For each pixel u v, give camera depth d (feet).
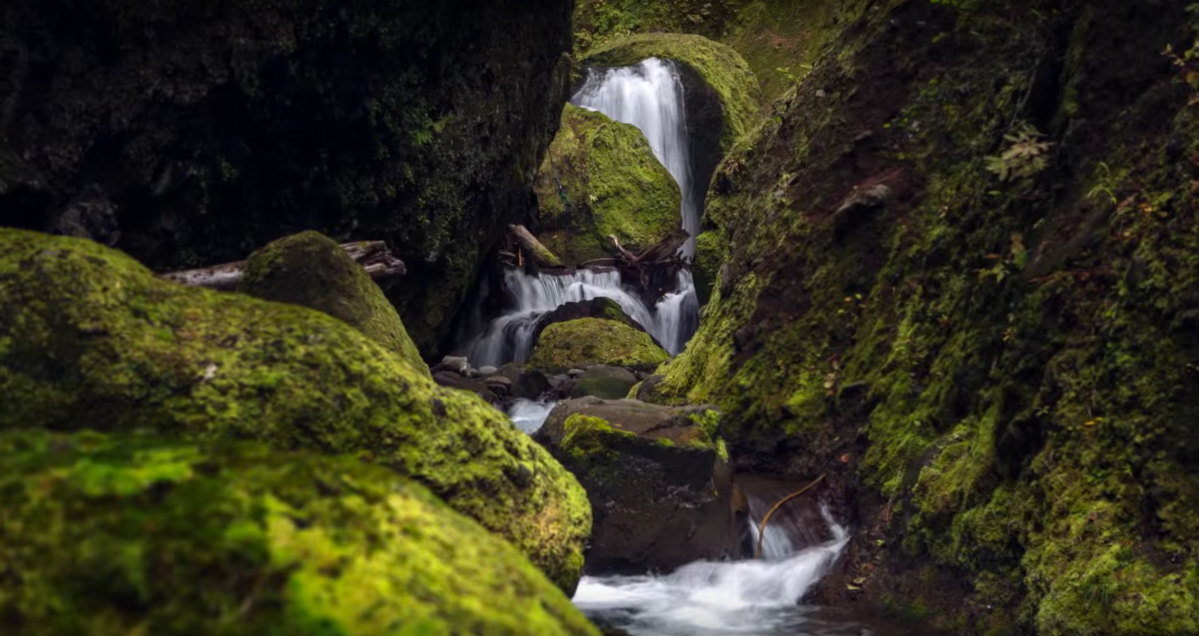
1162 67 15.39
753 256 24.31
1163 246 13.83
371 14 25.72
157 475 4.99
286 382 9.61
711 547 18.44
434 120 28.94
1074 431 14.16
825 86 24.76
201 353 9.57
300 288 15.06
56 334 9.32
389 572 4.81
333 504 5.10
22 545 4.58
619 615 16.56
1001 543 14.69
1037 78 17.65
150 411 9.20
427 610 4.64
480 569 5.29
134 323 9.54
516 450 11.34
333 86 25.67
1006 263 16.69
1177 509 12.57
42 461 5.02
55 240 9.91
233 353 9.68
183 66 22.65
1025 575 14.06
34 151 20.75
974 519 15.21
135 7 21.70
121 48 21.76
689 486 18.62
